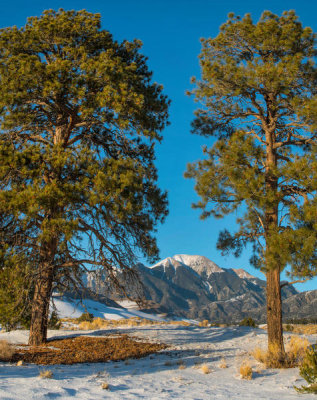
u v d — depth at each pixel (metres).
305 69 13.78
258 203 12.16
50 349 14.27
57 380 8.72
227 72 14.09
